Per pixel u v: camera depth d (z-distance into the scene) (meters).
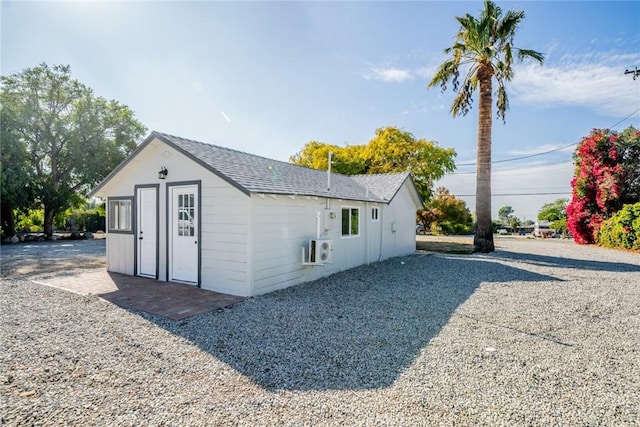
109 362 3.53
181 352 3.80
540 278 8.47
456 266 10.45
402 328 4.70
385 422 2.49
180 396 2.87
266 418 2.55
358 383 3.11
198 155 6.98
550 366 3.50
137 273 8.23
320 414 2.60
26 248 15.76
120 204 8.69
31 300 5.97
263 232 6.64
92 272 8.82
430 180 22.22
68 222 27.59
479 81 13.12
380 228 11.89
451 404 2.75
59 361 3.55
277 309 5.55
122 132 23.95
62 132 21.45
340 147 24.48
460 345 4.07
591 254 13.74
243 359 3.63
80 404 2.74
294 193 7.24
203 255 6.95
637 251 14.73
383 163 22.03
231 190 6.51
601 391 2.98
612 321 5.07
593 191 18.72
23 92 20.58
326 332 4.50
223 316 5.13
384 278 8.50
